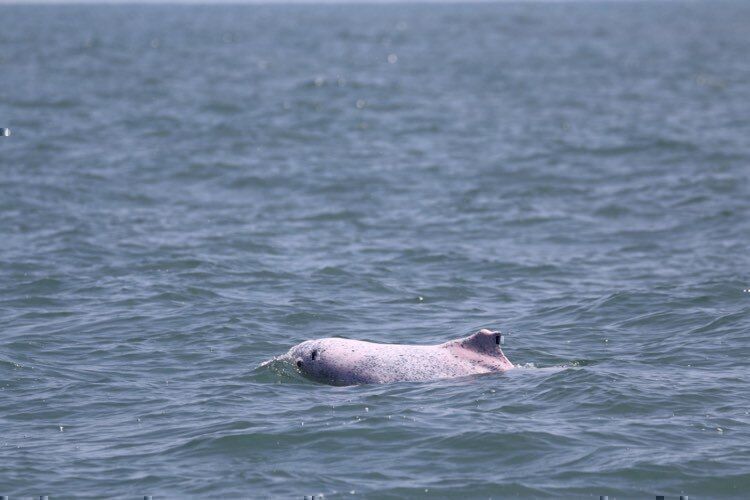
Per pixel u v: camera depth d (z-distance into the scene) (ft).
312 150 544.21
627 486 146.92
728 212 372.99
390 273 297.74
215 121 649.61
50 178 442.91
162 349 223.30
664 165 484.33
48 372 205.98
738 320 234.79
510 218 375.86
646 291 265.13
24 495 145.79
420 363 200.03
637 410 175.73
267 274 293.23
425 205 401.29
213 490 146.72
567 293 272.51
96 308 257.14
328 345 205.57
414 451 159.84
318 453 160.04
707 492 145.38
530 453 157.99
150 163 489.26
